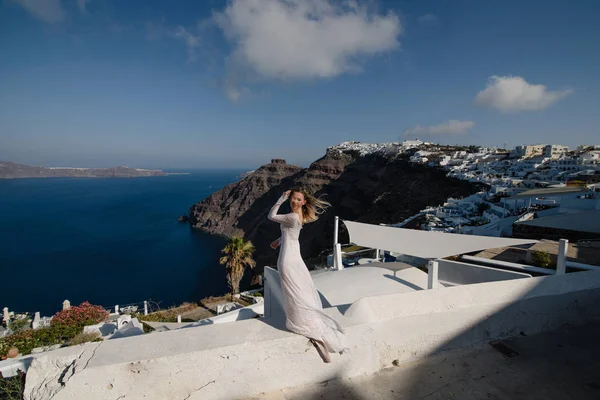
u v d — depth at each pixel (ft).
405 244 20.44
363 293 17.21
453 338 10.80
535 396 8.89
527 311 12.03
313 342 8.40
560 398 8.84
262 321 9.16
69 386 6.64
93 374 6.75
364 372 9.38
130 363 7.01
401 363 10.03
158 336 8.12
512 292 12.03
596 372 9.95
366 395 8.60
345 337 8.91
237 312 48.34
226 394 7.85
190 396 7.56
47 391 6.78
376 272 19.93
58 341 33.91
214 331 8.46
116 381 6.91
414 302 10.52
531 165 260.01
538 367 10.17
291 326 8.44
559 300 12.64
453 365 10.13
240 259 92.48
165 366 7.25
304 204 9.05
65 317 38.78
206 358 7.55
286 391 8.40
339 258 24.66
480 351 10.89
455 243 19.26
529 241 17.85
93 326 36.55
